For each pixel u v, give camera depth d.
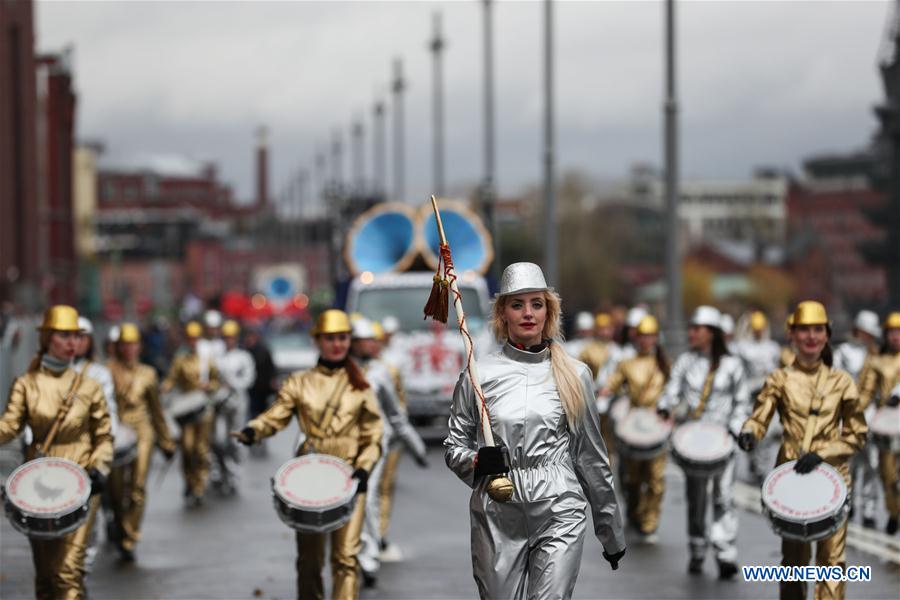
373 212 28.16
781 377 10.45
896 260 107.69
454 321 27.78
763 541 15.29
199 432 19.50
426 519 17.42
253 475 23.77
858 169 199.38
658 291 126.69
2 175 53.19
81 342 13.36
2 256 52.91
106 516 15.69
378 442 10.61
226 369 23.77
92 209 180.88
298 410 10.68
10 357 22.73
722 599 12.10
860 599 12.00
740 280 153.12
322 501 10.08
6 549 15.40
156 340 42.25
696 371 14.04
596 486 7.66
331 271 68.81
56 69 83.94
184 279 174.12
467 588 12.82
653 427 15.59
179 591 12.81
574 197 129.00
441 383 27.39
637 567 13.84
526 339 7.67
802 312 10.35
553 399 7.56
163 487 21.77
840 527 9.89
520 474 7.52
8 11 55.28
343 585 10.45
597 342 21.59
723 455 13.05
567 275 126.50
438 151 63.84
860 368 18.81
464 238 28.28
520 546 7.51
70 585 10.19
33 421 10.55
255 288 135.12
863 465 16.77
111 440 10.67
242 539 16.05
